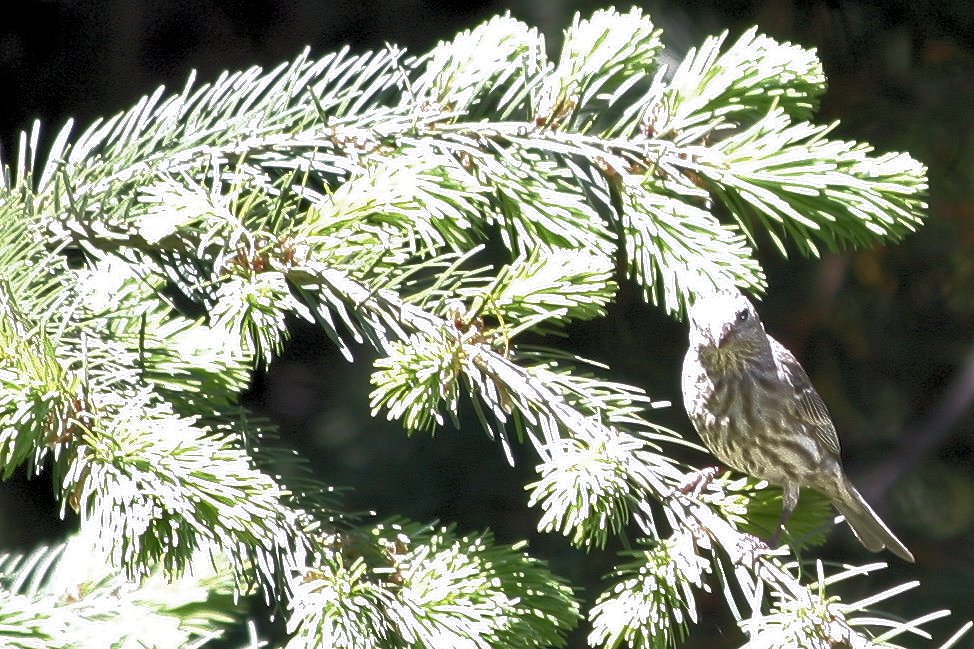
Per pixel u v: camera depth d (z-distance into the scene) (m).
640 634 1.28
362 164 1.36
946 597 1.64
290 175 1.34
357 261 1.30
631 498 1.27
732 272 1.34
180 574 1.25
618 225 1.38
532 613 1.28
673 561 1.27
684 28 1.65
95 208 1.34
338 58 1.38
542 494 1.27
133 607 1.28
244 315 1.29
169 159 1.36
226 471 1.24
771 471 1.47
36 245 1.31
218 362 1.34
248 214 1.36
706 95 1.36
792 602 1.25
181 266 1.34
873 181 1.34
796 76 1.37
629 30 1.38
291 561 1.27
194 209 1.31
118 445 1.24
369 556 1.27
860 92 1.69
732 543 1.27
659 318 1.66
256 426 1.34
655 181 1.35
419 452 1.64
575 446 1.27
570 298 1.30
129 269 1.33
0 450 1.25
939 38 1.69
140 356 1.31
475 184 1.32
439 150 1.36
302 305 1.29
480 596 1.26
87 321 1.31
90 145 1.37
